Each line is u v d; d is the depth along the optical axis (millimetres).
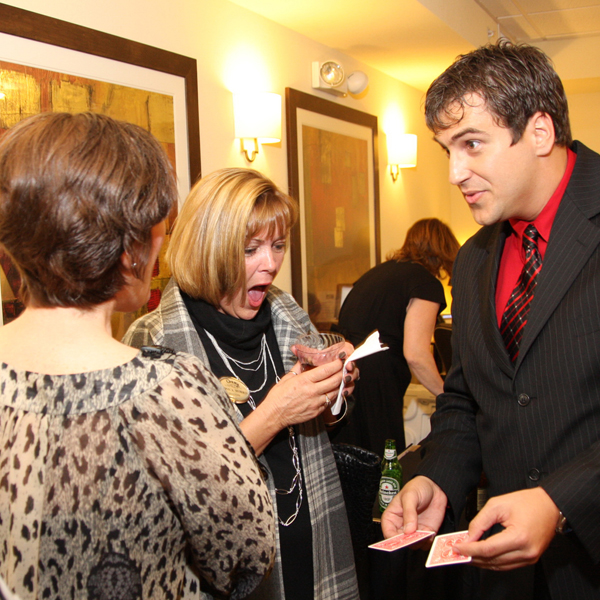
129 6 2234
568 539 953
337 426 1474
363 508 1483
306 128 3385
